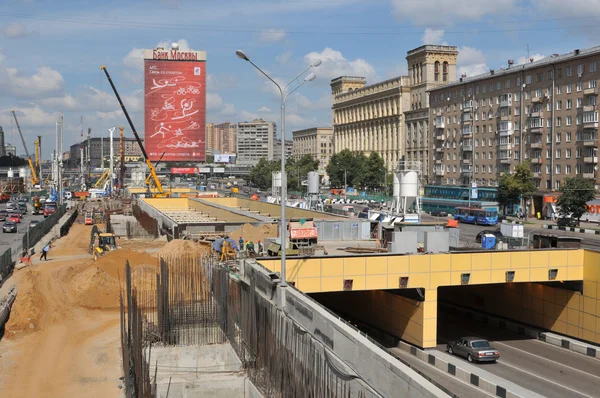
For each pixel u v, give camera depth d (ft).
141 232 308.81
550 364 118.83
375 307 148.66
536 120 374.22
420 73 570.05
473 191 391.24
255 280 105.70
